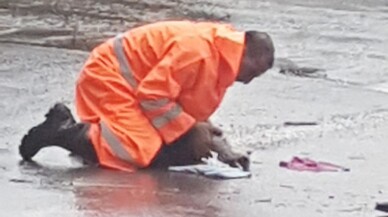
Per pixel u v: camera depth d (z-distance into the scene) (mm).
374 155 10664
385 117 13586
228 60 9094
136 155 9117
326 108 14180
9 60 17047
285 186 8875
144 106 9156
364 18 28062
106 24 22406
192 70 9062
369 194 8727
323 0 33219
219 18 26312
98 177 8812
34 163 9312
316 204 8273
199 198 8242
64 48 19109
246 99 14492
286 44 21781
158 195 8258
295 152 10641
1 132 10969
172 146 9250
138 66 9242
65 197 8055
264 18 26922
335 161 10219
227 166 9352
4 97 13461
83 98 9359
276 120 12859
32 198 7988
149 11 25484
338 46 21828
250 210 7941
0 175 8773
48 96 13758
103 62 9297
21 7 22938
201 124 9289
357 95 15695
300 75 17938
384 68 19062
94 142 9203
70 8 23484
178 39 9117
